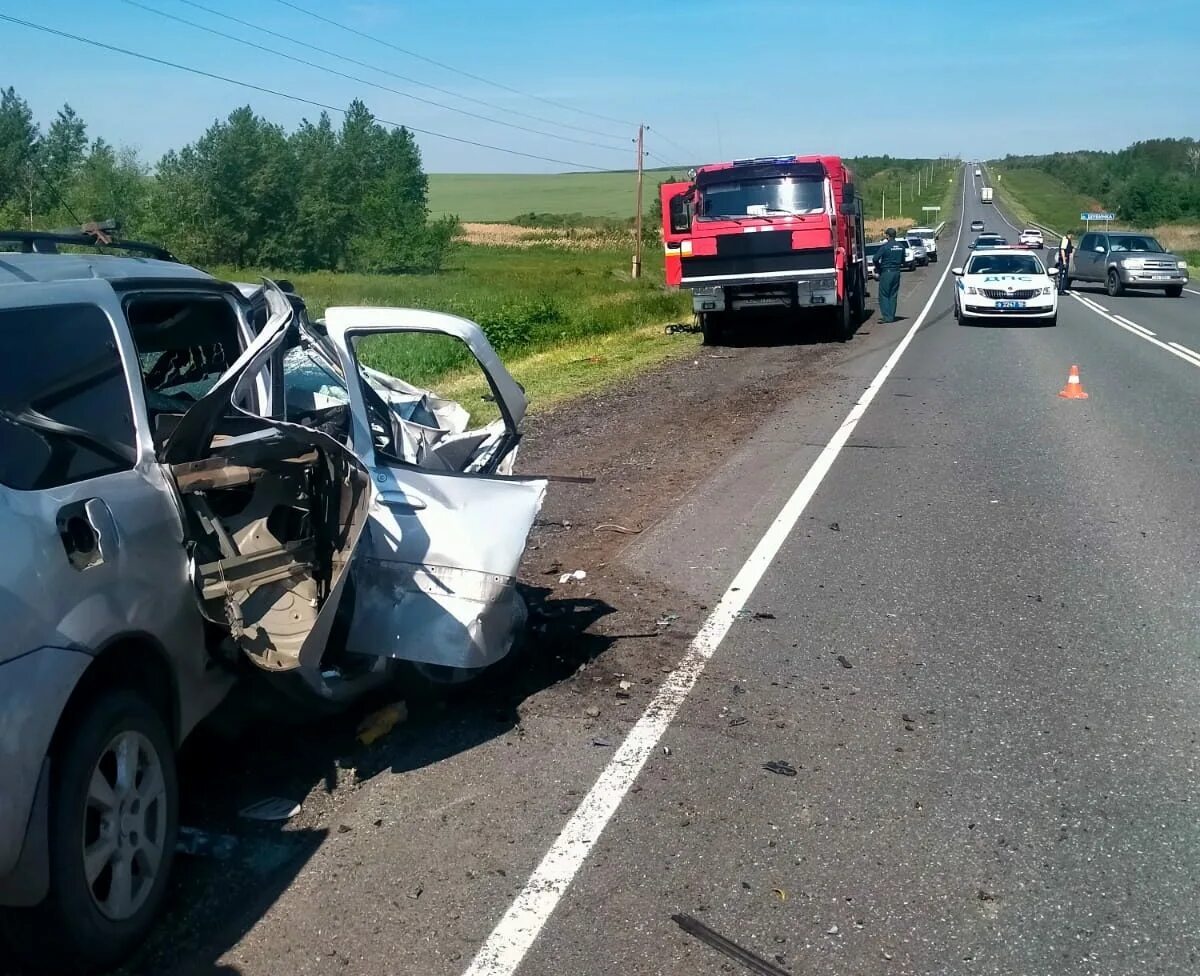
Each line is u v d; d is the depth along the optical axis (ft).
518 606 18.93
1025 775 14.80
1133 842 13.17
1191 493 30.60
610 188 597.93
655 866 12.71
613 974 10.84
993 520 28.02
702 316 74.02
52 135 242.78
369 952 11.19
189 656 12.46
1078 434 39.91
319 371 18.65
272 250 267.59
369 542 15.48
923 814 13.83
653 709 16.90
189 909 11.91
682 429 42.22
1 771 9.41
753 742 15.81
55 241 14.78
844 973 10.86
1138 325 85.56
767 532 26.96
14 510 10.22
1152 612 21.08
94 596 10.68
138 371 12.81
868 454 36.47
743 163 69.72
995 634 20.03
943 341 74.13
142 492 11.92
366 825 13.62
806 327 81.97
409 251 256.11
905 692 17.52
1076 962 11.00
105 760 10.85
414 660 15.19
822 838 13.30
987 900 12.04
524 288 148.25
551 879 12.43
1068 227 382.42
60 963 10.41
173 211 261.24
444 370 57.67
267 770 15.02
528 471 34.88
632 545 25.96
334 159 279.90
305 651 13.11
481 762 15.23
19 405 11.12
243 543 14.01
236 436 13.62
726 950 11.20
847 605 21.66
